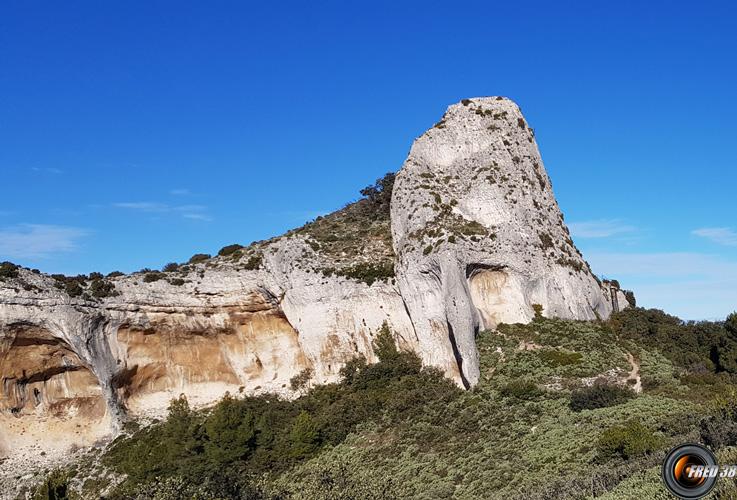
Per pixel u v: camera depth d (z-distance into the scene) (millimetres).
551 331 72125
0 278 71938
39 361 72438
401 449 57562
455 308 69688
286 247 81562
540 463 47875
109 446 70188
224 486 47312
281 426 66875
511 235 77312
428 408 63812
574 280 77500
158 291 77188
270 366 77312
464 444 55219
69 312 72125
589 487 39531
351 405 67125
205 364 77375
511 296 75062
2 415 71250
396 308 75125
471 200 80375
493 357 69375
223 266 81000
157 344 76500
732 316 72938
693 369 67125
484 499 44500
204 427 66125
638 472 39469
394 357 73500
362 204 96812
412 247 75000
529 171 84312
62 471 67438
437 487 48562
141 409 74375
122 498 57125
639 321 78438
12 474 68000
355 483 46094
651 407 53938
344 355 75125
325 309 76188
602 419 52906
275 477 59250
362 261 79875
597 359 67375
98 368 72375
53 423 72062
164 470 62344
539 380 64500
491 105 88500
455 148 85375
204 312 77875
